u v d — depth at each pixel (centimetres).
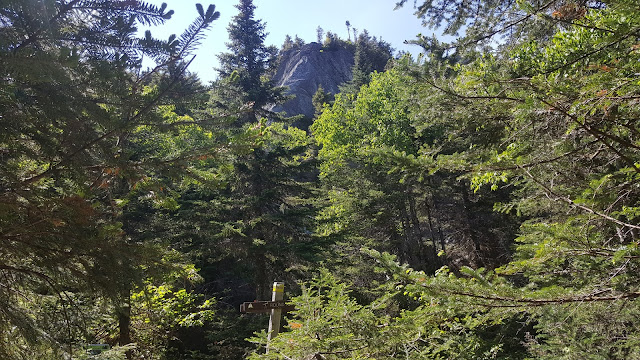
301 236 1569
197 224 1494
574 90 296
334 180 2122
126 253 392
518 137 376
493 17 506
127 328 927
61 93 352
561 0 423
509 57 485
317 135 2992
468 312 302
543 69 409
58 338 418
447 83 396
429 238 2147
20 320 363
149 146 809
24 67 300
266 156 1580
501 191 1555
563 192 395
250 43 2031
